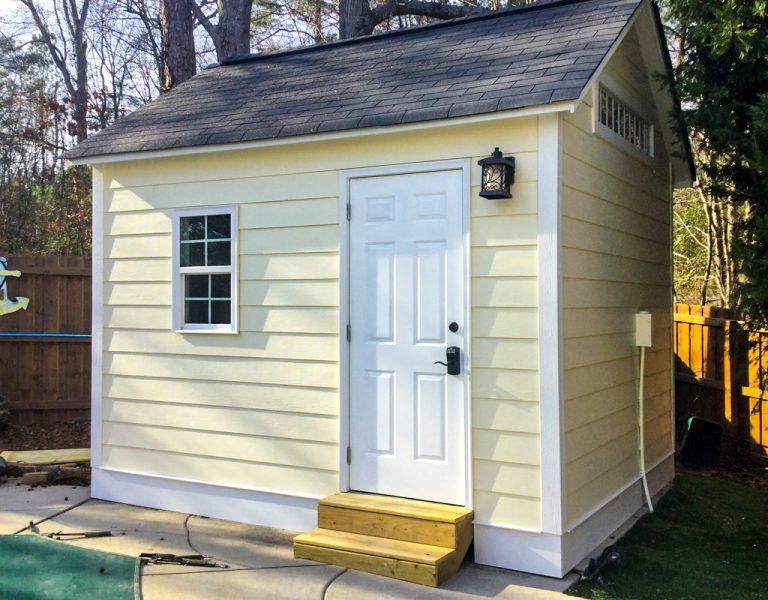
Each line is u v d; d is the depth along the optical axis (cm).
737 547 545
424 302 507
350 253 539
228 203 595
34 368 880
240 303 589
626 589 452
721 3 569
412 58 617
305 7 1833
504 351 474
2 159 1486
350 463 534
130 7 1961
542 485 459
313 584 444
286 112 579
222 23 1199
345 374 537
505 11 651
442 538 464
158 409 625
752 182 600
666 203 746
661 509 638
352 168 538
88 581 444
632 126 640
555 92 443
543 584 446
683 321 905
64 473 697
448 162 498
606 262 557
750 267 532
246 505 581
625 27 536
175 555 492
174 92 737
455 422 493
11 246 1423
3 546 503
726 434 831
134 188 643
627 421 602
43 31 2006
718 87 586
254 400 581
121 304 647
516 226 473
